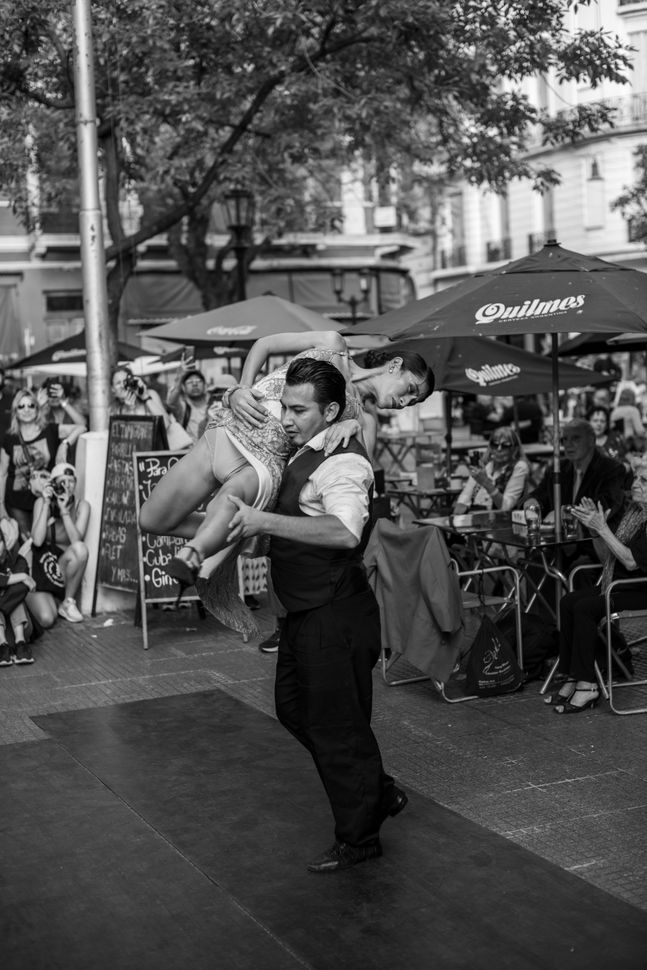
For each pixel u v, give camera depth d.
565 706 6.80
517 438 10.02
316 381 4.39
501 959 3.97
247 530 4.19
